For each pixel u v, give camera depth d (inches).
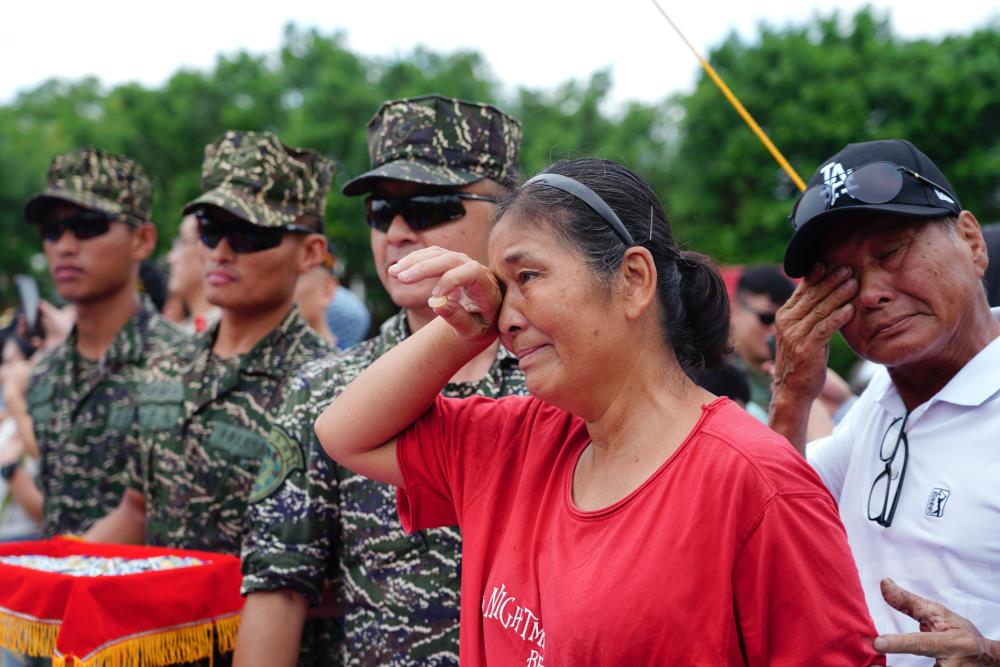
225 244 122.6
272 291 124.7
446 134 103.8
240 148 125.6
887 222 73.9
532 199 62.7
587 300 60.7
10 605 98.4
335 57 911.0
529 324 62.3
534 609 62.2
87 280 154.3
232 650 112.0
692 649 55.2
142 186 162.6
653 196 65.9
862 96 777.6
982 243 77.2
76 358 158.2
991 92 748.0
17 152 1010.1
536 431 71.1
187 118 916.0
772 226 776.3
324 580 98.0
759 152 798.5
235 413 121.4
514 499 68.9
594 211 61.7
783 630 55.7
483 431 73.1
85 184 154.8
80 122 951.0
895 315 74.0
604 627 56.1
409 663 89.8
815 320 79.1
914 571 76.5
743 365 164.1
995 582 72.5
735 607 56.7
